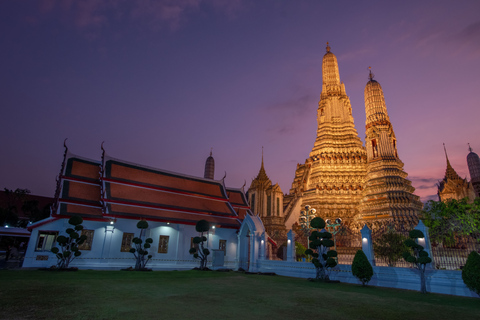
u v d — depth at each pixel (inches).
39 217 2269.9
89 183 1195.3
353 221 2106.3
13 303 364.8
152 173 1355.8
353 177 2452.0
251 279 777.6
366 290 618.2
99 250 1026.1
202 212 1320.1
